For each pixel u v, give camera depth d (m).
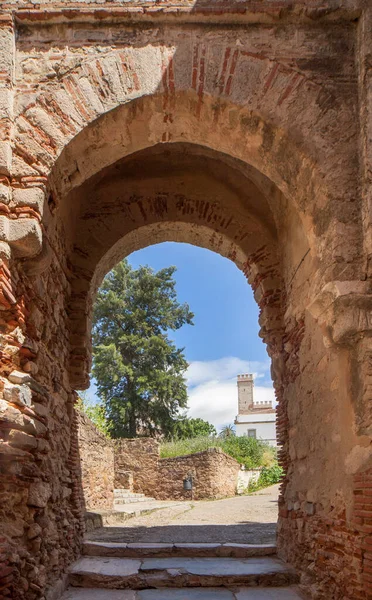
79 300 7.07
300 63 4.95
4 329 4.47
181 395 30.08
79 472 6.95
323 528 5.13
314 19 4.99
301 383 6.09
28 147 4.71
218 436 25.91
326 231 4.77
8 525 4.27
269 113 4.84
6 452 4.19
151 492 19.27
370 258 4.48
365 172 4.61
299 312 6.22
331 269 4.57
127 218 7.57
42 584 4.73
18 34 4.98
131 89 4.89
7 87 4.75
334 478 4.89
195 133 5.27
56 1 4.95
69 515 6.27
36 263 4.73
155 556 6.71
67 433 6.43
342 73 4.93
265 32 5.00
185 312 32.25
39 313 5.14
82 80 4.89
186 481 18.48
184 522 10.55
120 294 31.50
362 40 4.84
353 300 4.40
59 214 6.24
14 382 4.43
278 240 7.37
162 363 30.42
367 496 4.17
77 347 6.88
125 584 5.73
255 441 25.20
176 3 4.95
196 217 7.66
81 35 4.99
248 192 7.63
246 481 21.30
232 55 4.95
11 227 4.46
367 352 4.36
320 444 5.33
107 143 5.14
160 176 7.70
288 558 6.27
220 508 13.85
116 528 9.36
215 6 4.94
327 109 4.86
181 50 4.96
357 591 4.24
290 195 5.18
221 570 5.96
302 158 4.82
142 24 5.01
